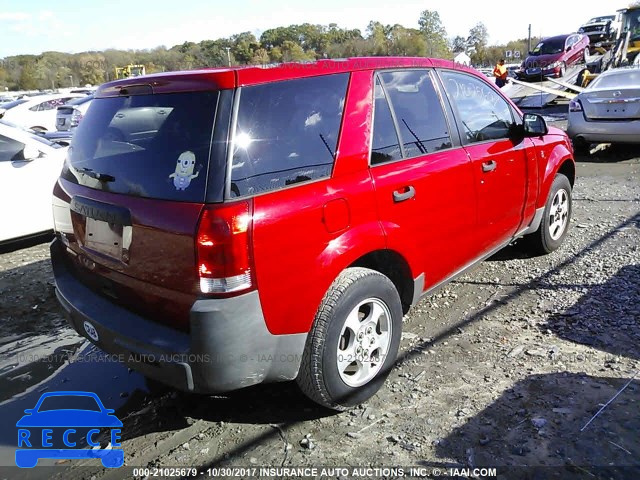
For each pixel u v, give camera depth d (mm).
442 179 3488
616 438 2697
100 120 3072
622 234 5738
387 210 3078
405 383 3285
